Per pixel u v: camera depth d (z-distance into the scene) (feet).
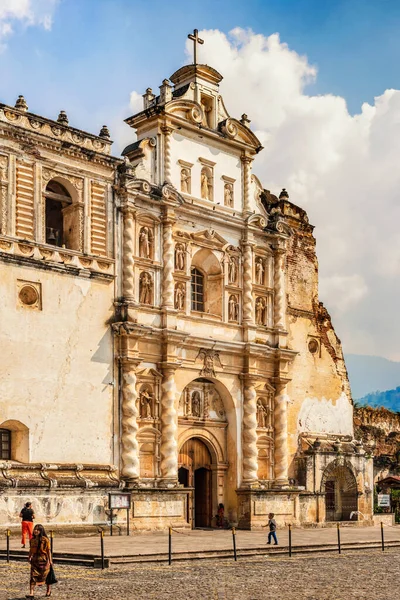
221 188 195.11
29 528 131.44
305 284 215.31
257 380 194.59
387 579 111.75
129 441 167.53
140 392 173.27
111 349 168.55
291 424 206.39
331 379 217.97
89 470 160.66
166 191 179.83
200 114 190.90
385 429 273.13
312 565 125.80
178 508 172.86
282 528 192.03
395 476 246.88
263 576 111.86
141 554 122.72
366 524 211.61
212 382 189.78
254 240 199.62
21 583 101.45
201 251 190.19
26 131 158.10
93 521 158.20
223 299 191.52
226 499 189.98
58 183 167.73
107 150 171.73
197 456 187.93
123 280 171.73
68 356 160.86
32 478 150.92
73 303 162.71
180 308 182.70
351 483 212.23
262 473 194.90
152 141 183.62
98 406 164.66
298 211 216.74
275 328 200.85
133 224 174.60
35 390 155.12
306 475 202.69
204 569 117.39
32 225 158.30
